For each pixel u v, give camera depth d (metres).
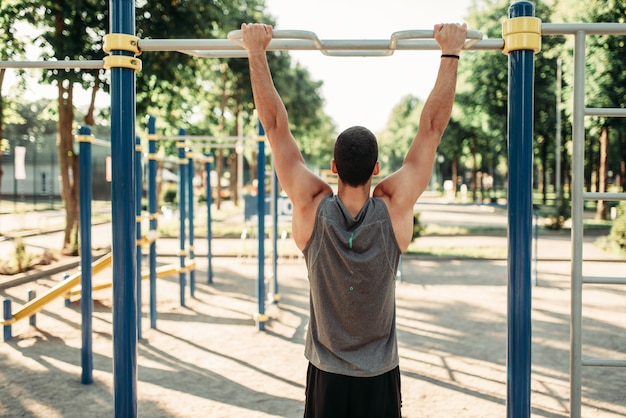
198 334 6.34
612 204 25.58
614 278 2.43
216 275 10.57
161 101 14.04
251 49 2.26
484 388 4.66
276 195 7.83
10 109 15.50
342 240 1.94
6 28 11.64
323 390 1.97
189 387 4.65
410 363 5.32
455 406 4.27
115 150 2.46
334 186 31.08
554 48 20.64
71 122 12.56
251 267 11.58
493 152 31.86
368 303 1.95
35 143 30.44
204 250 14.04
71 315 7.25
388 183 2.08
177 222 21.48
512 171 2.34
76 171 12.63
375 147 1.99
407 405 4.28
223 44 2.46
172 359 5.41
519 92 2.33
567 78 19.61
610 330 6.58
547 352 5.68
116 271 2.46
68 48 10.82
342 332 1.97
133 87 2.51
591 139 24.88
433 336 6.29
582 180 2.42
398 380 2.04
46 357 5.46
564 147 26.36
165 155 21.83
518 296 2.32
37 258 11.33
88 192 4.75
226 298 8.39
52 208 24.66
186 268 7.87
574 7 17.34
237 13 17.72
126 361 2.46
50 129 30.59
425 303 8.05
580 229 2.43
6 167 30.19
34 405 4.23
